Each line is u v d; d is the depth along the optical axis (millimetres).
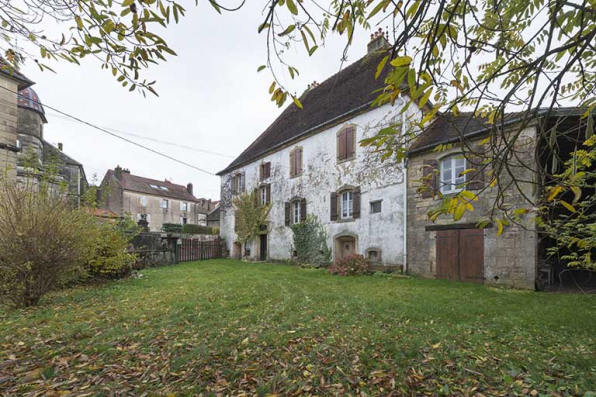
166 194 37781
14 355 3189
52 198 6094
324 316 4594
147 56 1996
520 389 2477
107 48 1965
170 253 14320
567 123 5219
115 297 6086
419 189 1975
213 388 2561
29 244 5305
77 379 2691
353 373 2777
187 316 4582
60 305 5465
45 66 2197
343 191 12258
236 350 3291
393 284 7871
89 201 7711
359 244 11367
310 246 13367
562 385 2516
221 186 21422
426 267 9242
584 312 4914
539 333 3896
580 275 8656
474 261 8125
